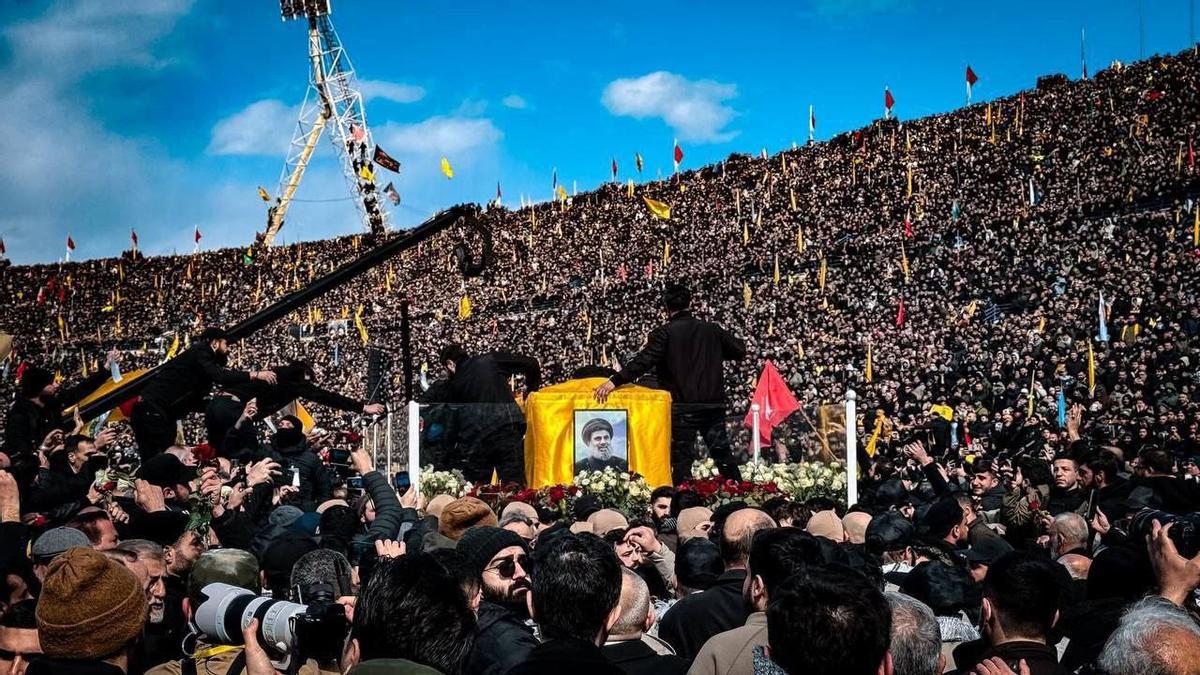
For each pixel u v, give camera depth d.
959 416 27.95
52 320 89.50
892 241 52.91
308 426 19.23
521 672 4.33
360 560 5.77
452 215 15.12
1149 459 9.91
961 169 60.31
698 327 13.54
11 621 5.02
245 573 5.33
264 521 9.43
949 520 8.02
